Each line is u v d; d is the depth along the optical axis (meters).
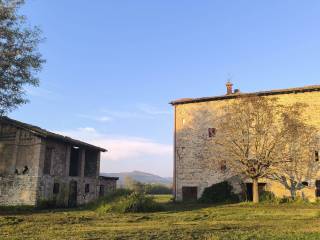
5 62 22.44
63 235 11.77
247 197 30.84
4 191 25.45
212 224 15.09
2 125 26.58
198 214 20.09
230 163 29.56
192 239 10.84
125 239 10.84
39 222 15.73
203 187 32.09
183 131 34.09
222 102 32.91
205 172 32.31
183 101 34.31
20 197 24.94
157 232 12.42
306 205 26.52
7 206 23.23
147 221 16.62
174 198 33.06
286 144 28.73
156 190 63.72
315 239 10.61
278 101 30.94
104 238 11.03
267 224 15.04
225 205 27.89
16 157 25.73
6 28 22.69
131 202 22.16
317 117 29.42
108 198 24.12
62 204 27.30
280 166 28.88
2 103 23.20
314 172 28.70
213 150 32.09
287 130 28.61
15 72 23.17
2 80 22.69
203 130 33.12
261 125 28.95
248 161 28.48
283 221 16.25
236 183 31.06
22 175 25.23
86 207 25.80
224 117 32.38
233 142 29.48
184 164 33.38
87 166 33.78
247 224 15.03
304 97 30.16
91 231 12.77
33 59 23.69
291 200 28.36
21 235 11.73
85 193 31.17
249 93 31.25
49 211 23.20
